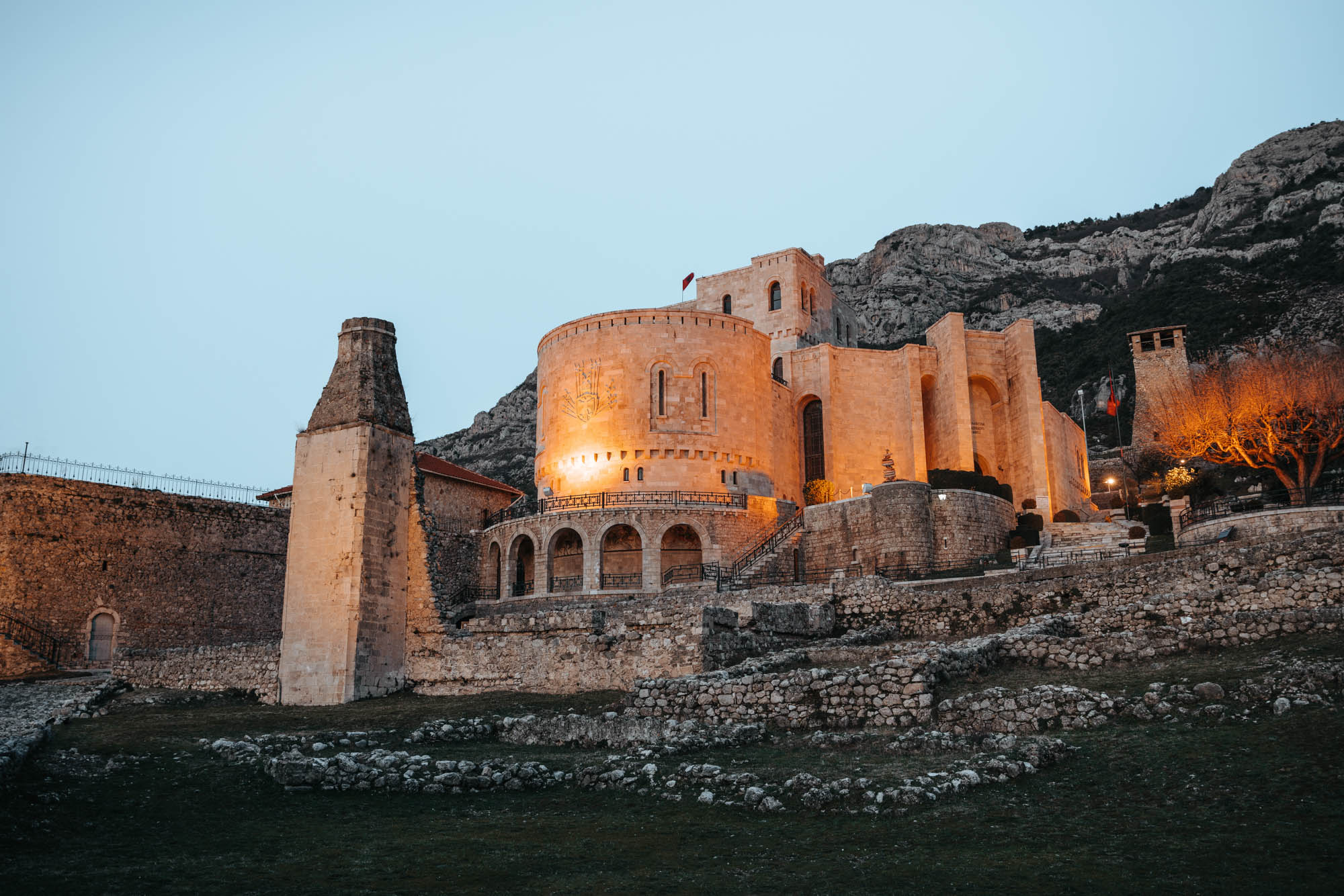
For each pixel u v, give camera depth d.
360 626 32.62
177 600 48.56
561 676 29.58
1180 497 51.38
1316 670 17.06
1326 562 26.23
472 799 16.75
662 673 27.27
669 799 15.72
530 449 188.50
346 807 16.45
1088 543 53.97
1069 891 10.47
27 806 15.73
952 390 71.19
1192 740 15.60
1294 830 11.77
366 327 36.34
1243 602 23.78
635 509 60.03
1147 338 85.25
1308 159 187.50
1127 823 12.70
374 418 35.03
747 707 21.56
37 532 44.38
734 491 65.62
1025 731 18.03
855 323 99.75
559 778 17.64
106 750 21.17
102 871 12.47
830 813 14.16
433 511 66.12
